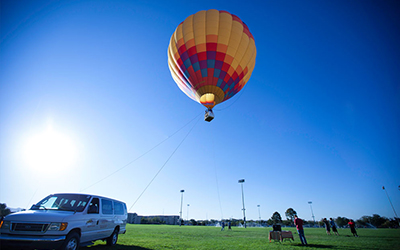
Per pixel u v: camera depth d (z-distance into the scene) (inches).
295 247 460.1
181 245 459.8
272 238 565.6
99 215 342.0
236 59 764.6
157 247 407.5
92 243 310.7
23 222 255.9
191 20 780.6
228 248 434.9
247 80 871.7
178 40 797.2
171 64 873.5
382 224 2314.2
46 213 272.5
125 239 516.4
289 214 3791.8
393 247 463.2
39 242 242.1
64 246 256.8
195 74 779.4
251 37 812.0
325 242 568.4
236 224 3051.2
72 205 313.3
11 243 240.4
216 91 790.5
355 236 791.1
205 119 793.6
